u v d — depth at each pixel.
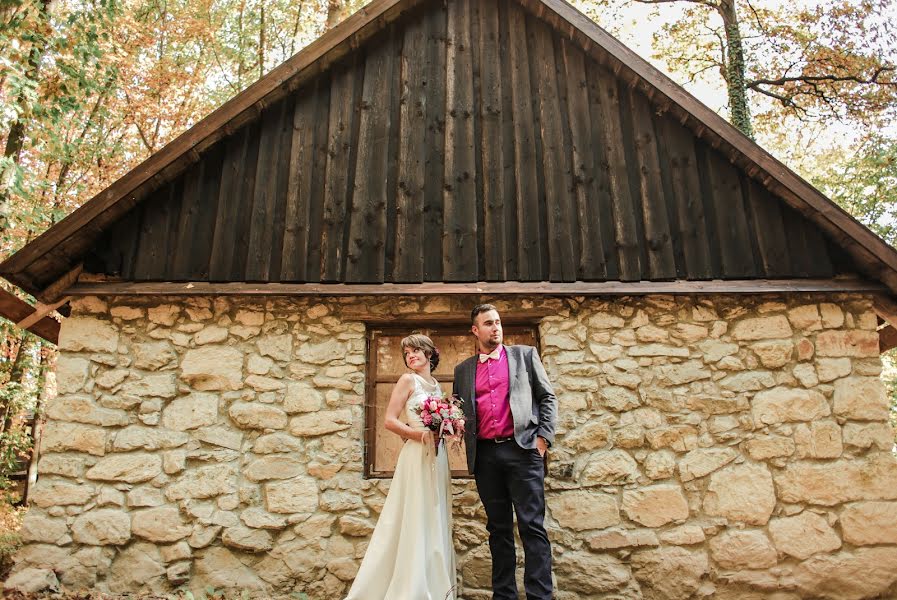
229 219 5.01
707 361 4.81
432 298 4.94
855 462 4.58
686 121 5.25
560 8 5.33
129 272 4.88
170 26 12.04
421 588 3.33
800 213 5.08
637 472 4.60
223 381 4.75
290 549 4.43
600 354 4.84
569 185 5.19
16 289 9.10
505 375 3.84
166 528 4.44
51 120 7.23
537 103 5.41
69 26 7.31
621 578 4.38
